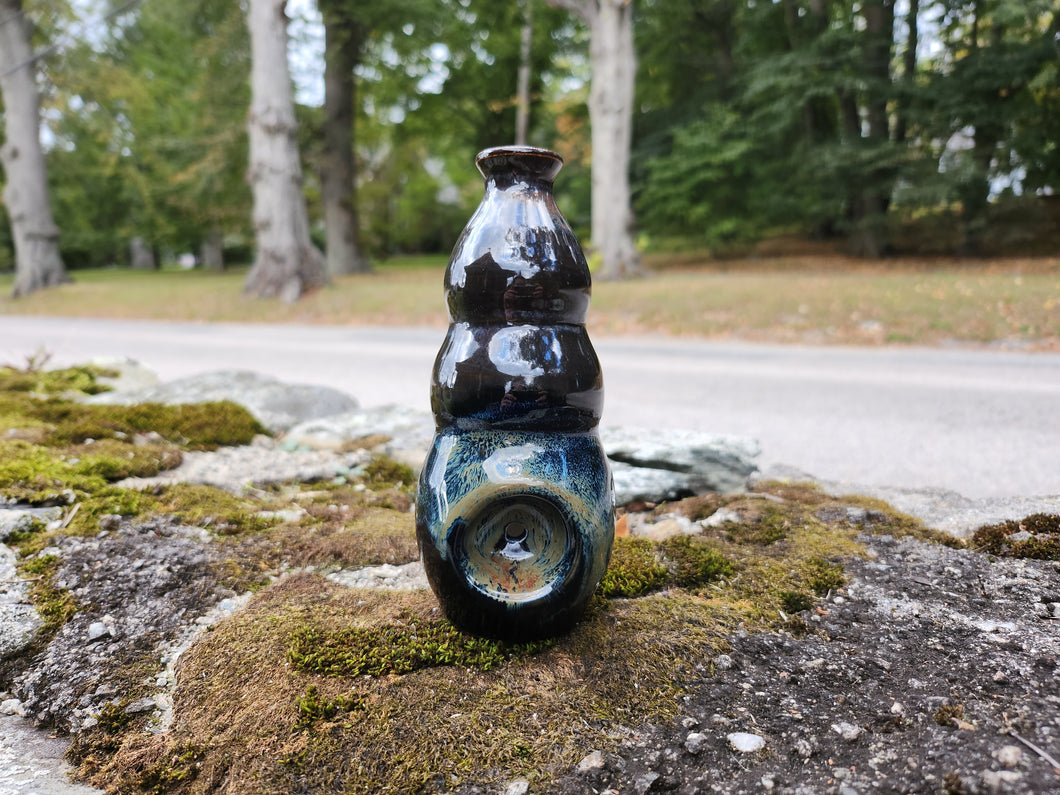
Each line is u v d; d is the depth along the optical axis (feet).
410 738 0.81
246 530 1.34
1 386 2.46
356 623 1.00
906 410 2.51
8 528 1.26
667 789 0.77
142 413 2.01
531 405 0.89
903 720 0.83
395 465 1.74
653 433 1.63
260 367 3.76
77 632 1.05
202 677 0.93
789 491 1.53
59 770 0.85
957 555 1.21
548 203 0.93
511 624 0.92
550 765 0.79
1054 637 0.97
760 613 1.05
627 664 0.93
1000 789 0.71
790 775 0.77
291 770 0.78
